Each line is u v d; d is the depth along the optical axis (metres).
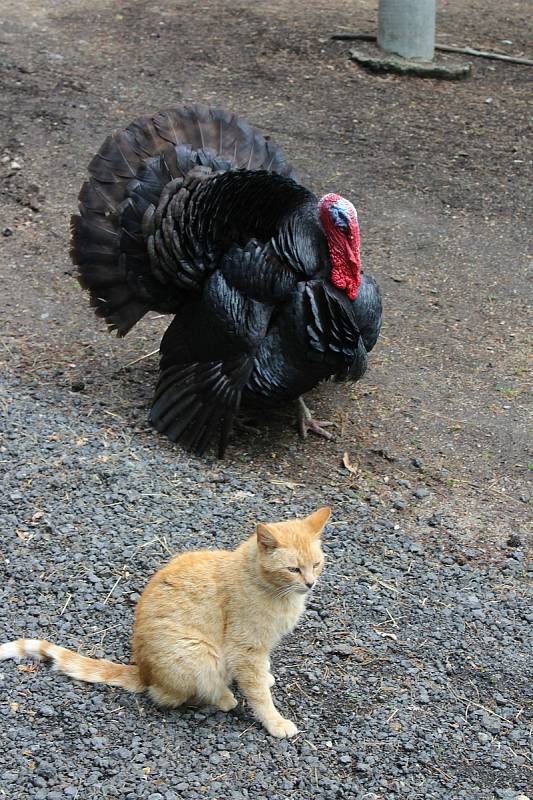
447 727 3.27
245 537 3.66
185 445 3.98
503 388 4.30
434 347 4.48
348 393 4.28
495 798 3.16
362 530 3.75
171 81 5.91
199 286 3.98
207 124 4.22
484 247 4.97
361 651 3.41
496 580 3.63
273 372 3.93
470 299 4.71
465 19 6.97
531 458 4.04
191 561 3.23
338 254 3.89
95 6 6.97
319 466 3.99
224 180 3.92
